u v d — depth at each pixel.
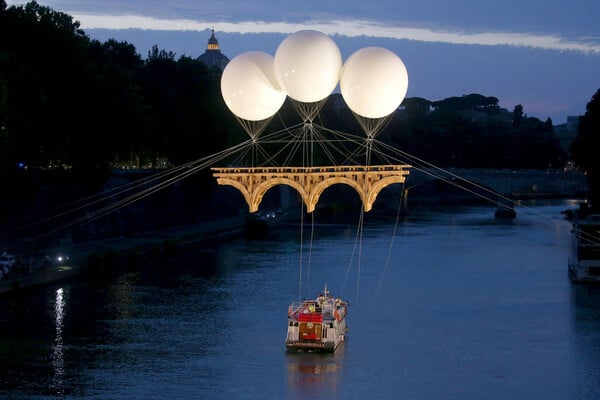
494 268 176.88
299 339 116.06
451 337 124.38
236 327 127.69
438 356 115.62
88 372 107.75
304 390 102.88
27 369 108.56
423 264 181.00
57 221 181.12
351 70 61.12
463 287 157.50
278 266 176.62
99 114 177.12
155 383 104.56
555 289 156.75
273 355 115.44
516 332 127.19
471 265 180.62
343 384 105.12
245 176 63.81
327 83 60.44
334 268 174.75
